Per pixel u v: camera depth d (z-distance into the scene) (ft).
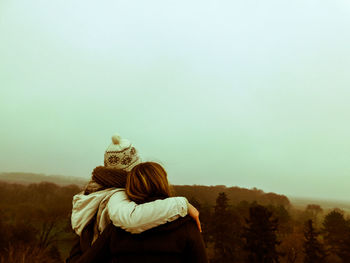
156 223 3.11
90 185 4.20
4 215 110.32
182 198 3.40
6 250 40.09
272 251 118.01
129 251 3.19
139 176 3.74
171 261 3.15
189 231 3.24
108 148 4.47
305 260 128.06
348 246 141.08
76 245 4.08
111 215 3.34
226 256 133.49
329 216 168.35
